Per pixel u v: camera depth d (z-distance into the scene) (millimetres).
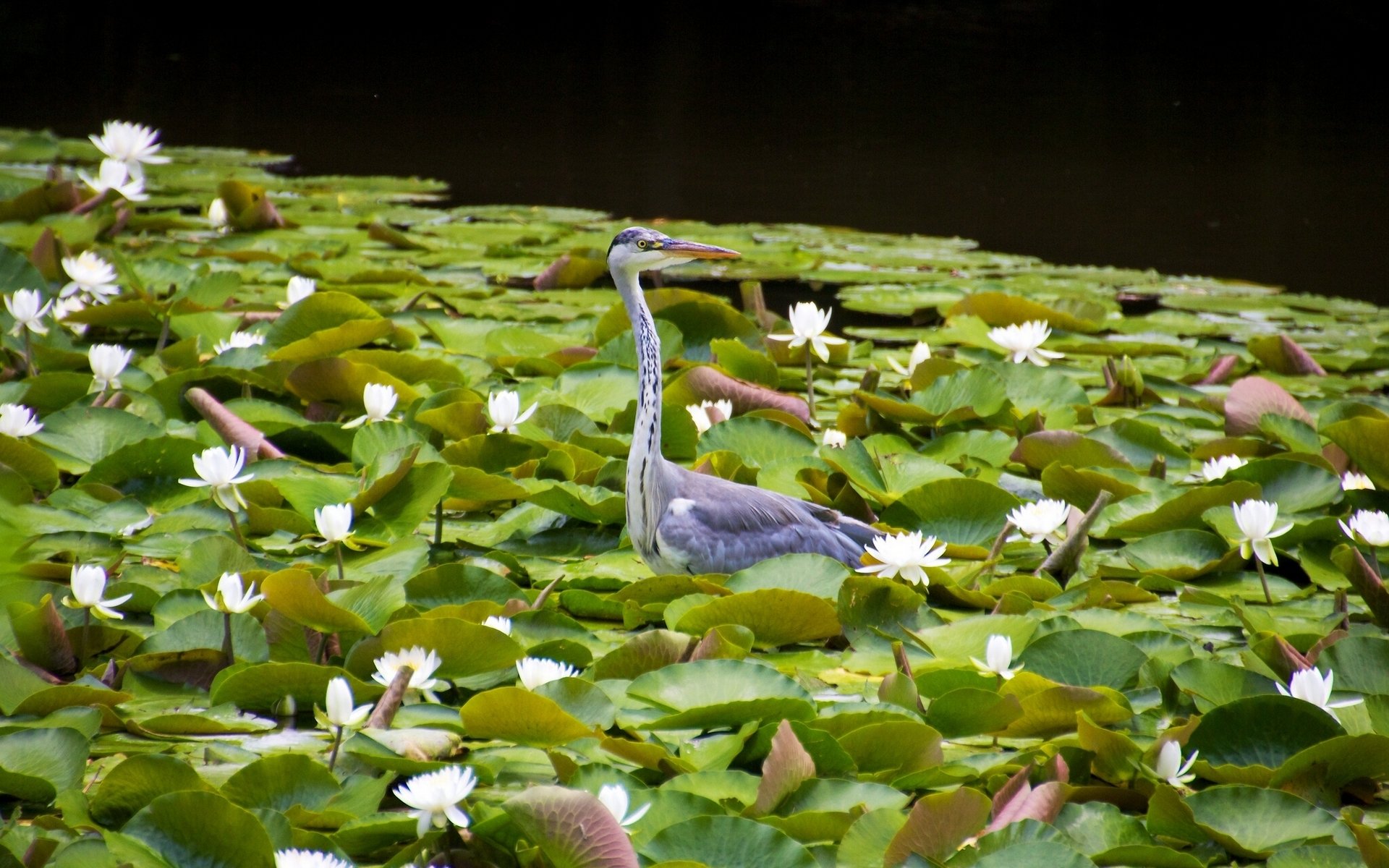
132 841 5598
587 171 26094
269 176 23688
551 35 39625
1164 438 11891
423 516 9211
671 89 33469
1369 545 9672
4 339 12250
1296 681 7109
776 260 19766
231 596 7266
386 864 5801
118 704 7133
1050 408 12625
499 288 17250
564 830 5551
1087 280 19219
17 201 17422
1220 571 9805
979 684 7516
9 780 6031
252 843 5625
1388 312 17844
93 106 29328
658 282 18266
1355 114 31953
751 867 5742
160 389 11539
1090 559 10102
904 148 28484
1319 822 6277
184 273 15102
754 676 7148
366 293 15938
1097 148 28641
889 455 11031
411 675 6848
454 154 27062
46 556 8703
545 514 10266
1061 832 6293
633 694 7039
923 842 5961
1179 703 7629
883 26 42594
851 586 8352
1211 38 41375
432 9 42625
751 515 9477
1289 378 14852
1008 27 42688
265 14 41031
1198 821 6383
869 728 6750
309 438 11094
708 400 12305
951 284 18297
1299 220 23891
